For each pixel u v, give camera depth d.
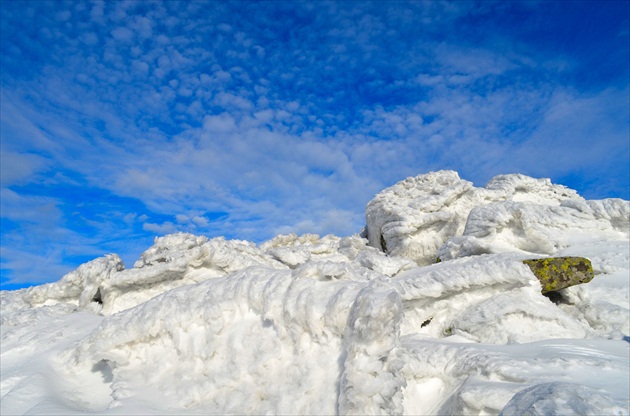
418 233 21.33
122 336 8.44
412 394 6.90
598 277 12.56
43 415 6.95
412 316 10.38
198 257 13.19
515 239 15.31
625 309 10.50
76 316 12.05
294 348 7.11
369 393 5.80
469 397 5.71
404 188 24.81
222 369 7.49
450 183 23.53
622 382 5.61
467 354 7.02
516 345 7.57
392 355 6.25
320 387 6.48
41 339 10.52
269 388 6.88
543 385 4.81
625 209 15.21
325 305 7.00
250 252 15.88
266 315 7.42
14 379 8.65
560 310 9.55
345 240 21.00
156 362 8.21
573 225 15.48
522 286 10.02
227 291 8.19
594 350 7.05
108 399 8.24
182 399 7.30
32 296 13.70
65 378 8.94
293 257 17.88
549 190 25.14
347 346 6.42
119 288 13.30
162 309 8.46
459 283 10.18
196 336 8.05
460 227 20.98
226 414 6.88
